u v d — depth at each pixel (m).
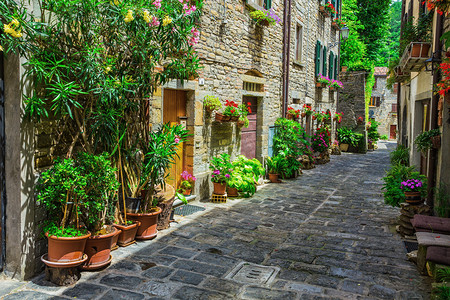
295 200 8.01
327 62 16.45
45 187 3.93
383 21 24.52
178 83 6.67
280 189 9.17
